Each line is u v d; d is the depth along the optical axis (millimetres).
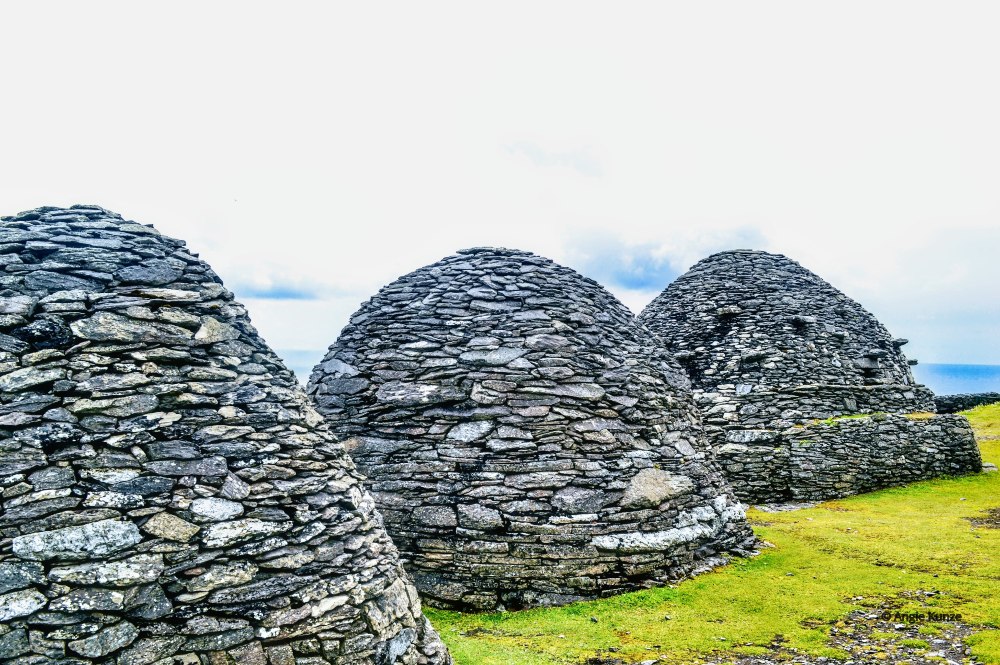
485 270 11633
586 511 9359
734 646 7586
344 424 10531
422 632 6559
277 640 5574
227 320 6969
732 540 11133
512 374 10188
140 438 5758
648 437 10672
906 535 12406
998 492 16484
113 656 4934
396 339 10977
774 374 18031
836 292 21156
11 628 4727
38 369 5699
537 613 8672
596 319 11594
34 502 5129
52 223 6785
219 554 5637
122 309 6309
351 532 6527
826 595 9156
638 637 7816
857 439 17219
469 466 9570
